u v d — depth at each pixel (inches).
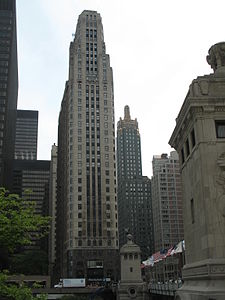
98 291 3885.3
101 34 7564.0
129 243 3612.2
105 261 6013.8
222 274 1092.5
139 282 3425.2
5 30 7480.3
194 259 1283.2
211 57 1505.9
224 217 1156.5
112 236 6190.9
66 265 6254.9
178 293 1378.0
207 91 1310.3
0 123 6761.8
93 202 6314.0
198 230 1238.9
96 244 6092.5
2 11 7623.0
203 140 1237.1
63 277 6643.7
